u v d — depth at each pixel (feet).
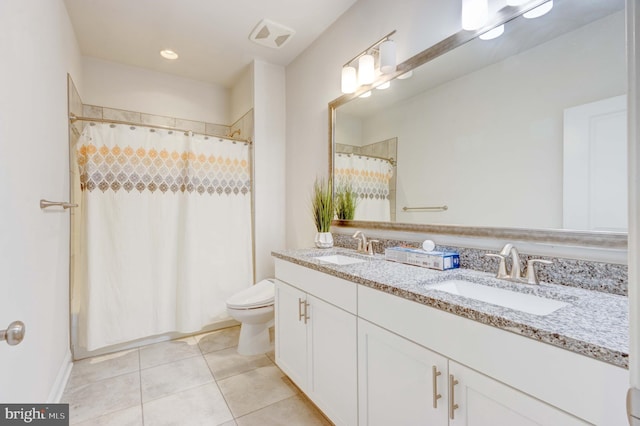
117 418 4.95
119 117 9.15
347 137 6.82
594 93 3.26
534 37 3.76
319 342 4.79
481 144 4.34
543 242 3.64
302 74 8.45
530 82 3.80
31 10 4.17
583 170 3.34
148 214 7.44
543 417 2.19
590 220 3.28
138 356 7.02
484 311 2.56
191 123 10.31
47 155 4.89
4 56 3.26
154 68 9.46
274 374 6.30
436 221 4.99
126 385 5.87
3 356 3.12
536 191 3.75
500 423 2.44
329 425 4.80
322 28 7.39
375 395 3.72
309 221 8.20
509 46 4.00
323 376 4.70
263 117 8.96
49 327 4.96
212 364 6.69
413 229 5.35
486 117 4.28
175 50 8.38
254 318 6.90
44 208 4.66
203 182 8.13
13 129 3.47
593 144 3.26
